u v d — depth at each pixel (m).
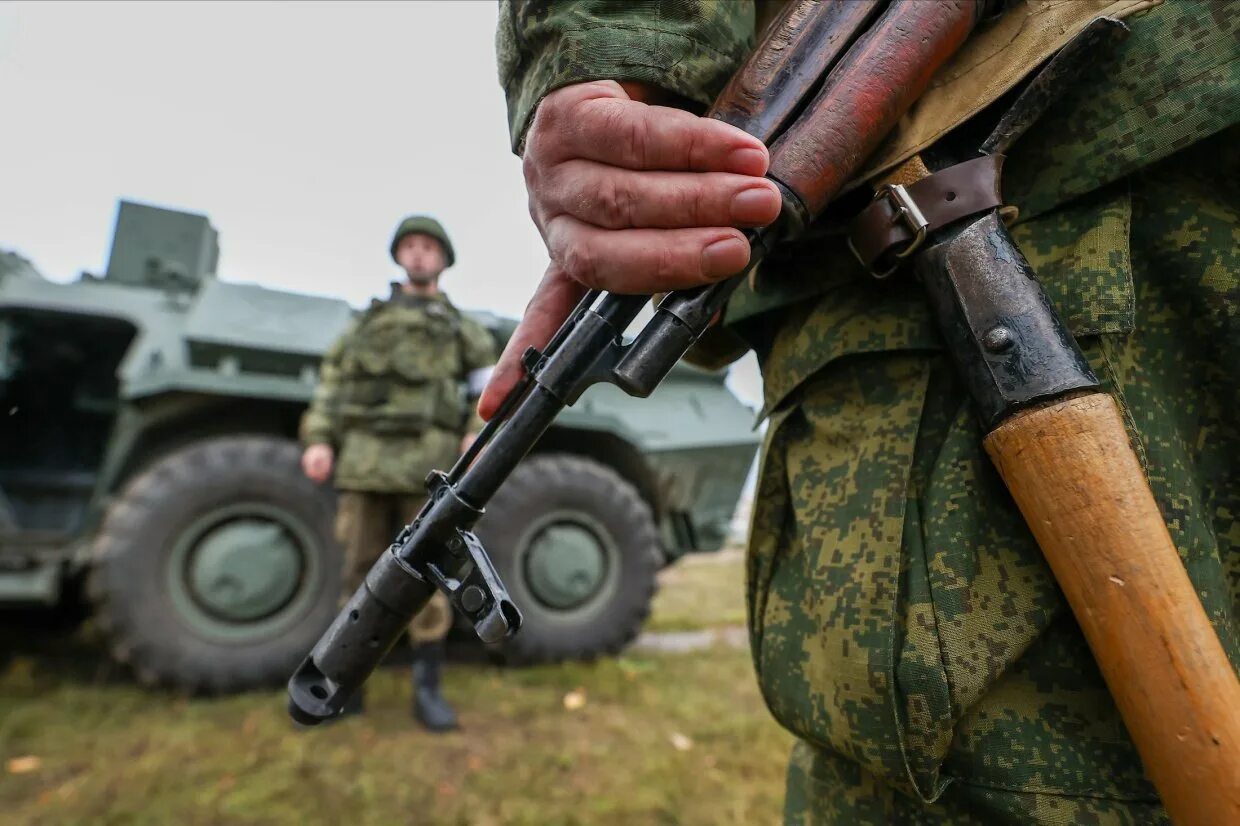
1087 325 0.50
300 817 1.75
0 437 3.76
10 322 3.37
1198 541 0.47
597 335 0.56
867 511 0.56
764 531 0.70
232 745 2.18
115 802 1.81
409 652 3.45
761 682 0.65
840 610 0.55
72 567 2.83
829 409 0.63
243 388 2.83
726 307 0.80
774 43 0.56
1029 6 0.57
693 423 3.86
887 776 0.51
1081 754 0.48
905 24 0.53
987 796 0.49
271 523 2.79
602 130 0.48
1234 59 0.49
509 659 3.07
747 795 1.87
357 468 2.62
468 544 0.60
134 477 3.01
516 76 0.62
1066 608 0.49
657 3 0.55
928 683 0.49
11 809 1.80
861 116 0.53
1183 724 0.40
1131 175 0.54
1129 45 0.53
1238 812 0.38
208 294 3.34
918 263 0.55
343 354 2.83
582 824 1.72
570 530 3.16
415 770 2.02
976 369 0.50
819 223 0.63
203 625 2.65
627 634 3.21
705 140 0.47
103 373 3.89
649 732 2.34
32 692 2.70
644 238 0.49
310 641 2.77
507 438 0.58
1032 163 0.56
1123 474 0.44
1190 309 0.52
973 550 0.51
